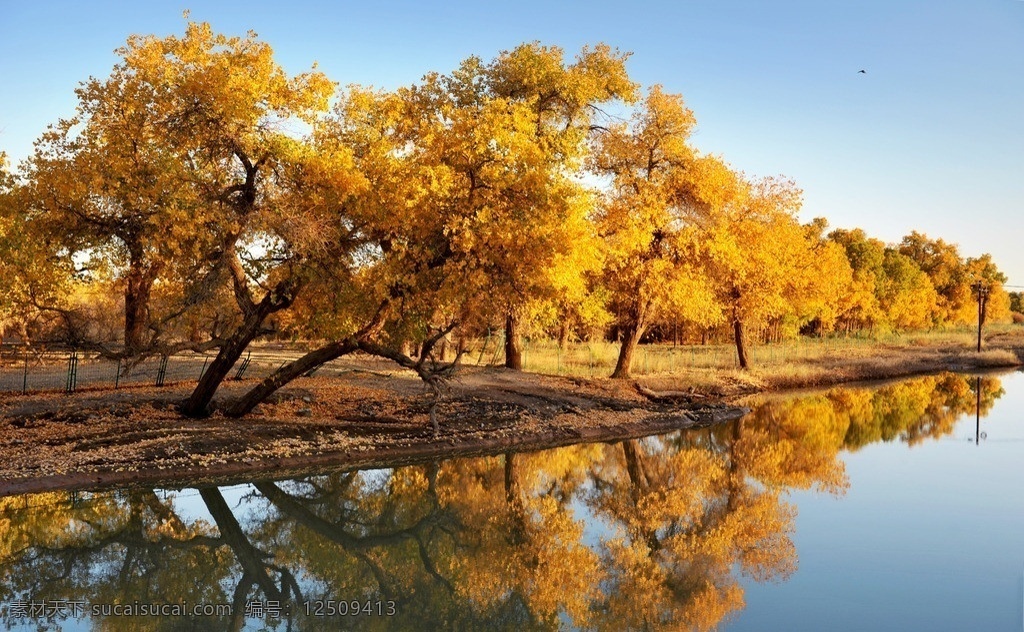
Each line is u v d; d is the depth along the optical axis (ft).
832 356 170.81
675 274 104.27
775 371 134.62
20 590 36.40
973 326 330.75
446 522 50.42
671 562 42.75
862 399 117.08
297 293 62.49
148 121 56.70
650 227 97.86
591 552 44.83
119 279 64.18
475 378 96.89
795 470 67.72
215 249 58.70
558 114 93.91
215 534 46.37
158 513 49.16
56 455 53.16
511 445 72.13
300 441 62.95
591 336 161.79
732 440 81.51
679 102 100.01
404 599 36.91
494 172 62.75
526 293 67.97
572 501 56.59
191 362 107.55
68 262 61.57
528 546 45.78
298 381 88.43
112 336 78.18
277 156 57.77
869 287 231.91
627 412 88.28
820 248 156.66
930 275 357.61
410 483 59.21
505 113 71.10
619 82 91.50
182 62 56.29
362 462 62.54
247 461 57.11
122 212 57.26
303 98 58.75
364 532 48.08
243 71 56.54
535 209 64.13
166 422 62.80
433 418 70.08
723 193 103.81
